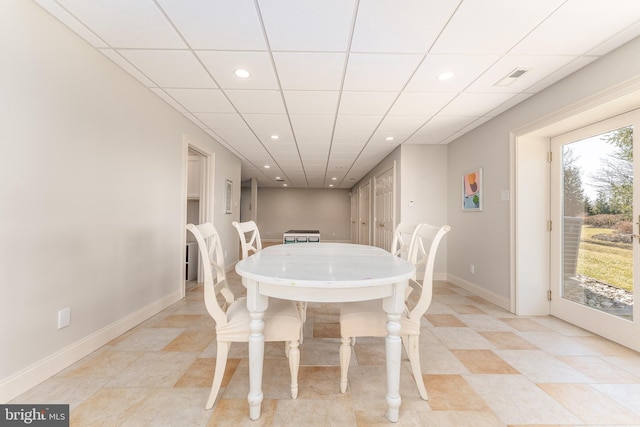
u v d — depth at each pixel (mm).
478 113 3037
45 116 1610
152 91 2582
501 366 1834
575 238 2543
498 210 3109
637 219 1997
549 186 2795
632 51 1769
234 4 1505
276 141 4234
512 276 2871
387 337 1350
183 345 2088
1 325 1404
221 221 4535
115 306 2195
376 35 1751
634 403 1460
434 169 4324
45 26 1595
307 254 1997
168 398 1477
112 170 2137
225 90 2527
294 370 1477
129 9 1552
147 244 2590
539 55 1950
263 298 1343
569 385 1622
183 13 1575
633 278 2031
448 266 4277
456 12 1551
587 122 2316
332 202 10922
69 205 1772
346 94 2578
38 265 1581
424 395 1488
